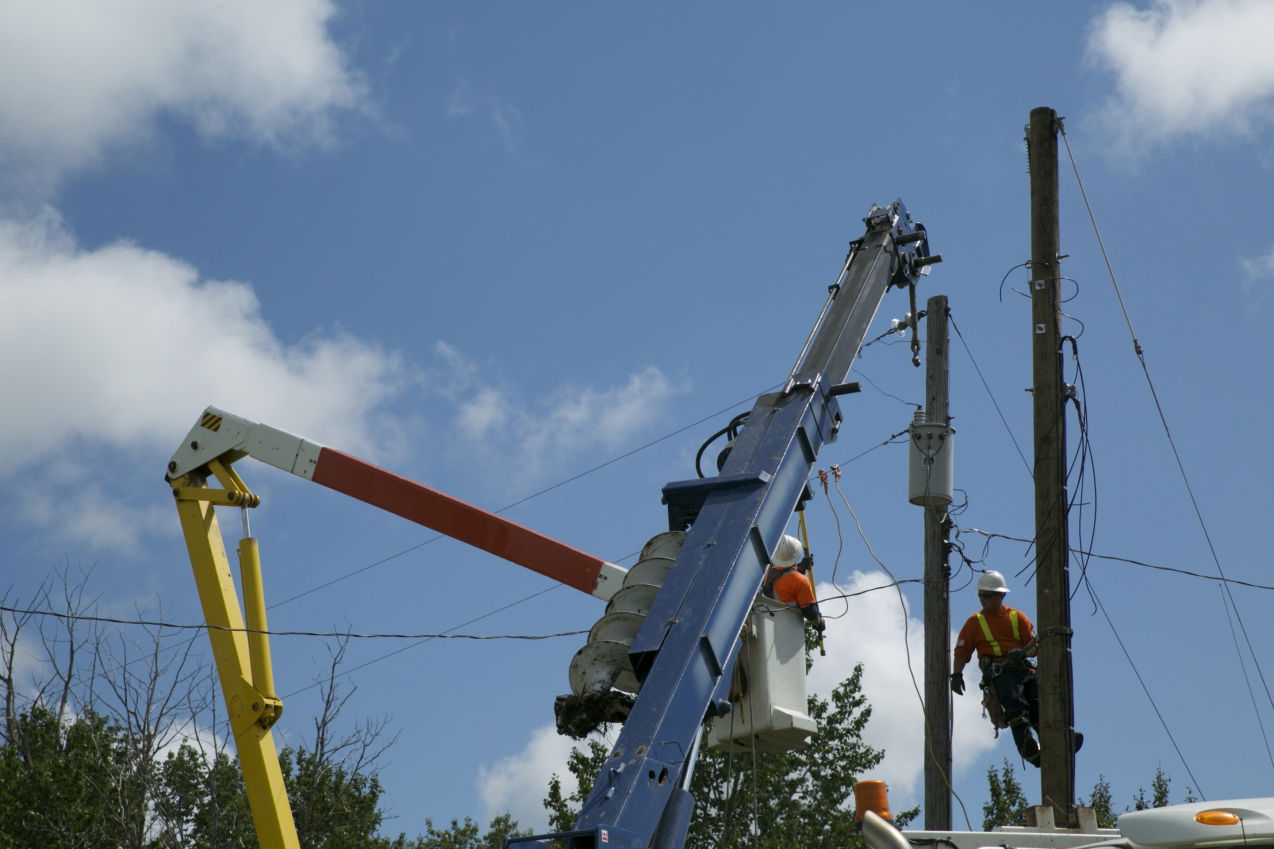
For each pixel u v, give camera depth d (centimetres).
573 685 816
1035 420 1193
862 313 1070
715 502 864
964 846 671
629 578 844
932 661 1209
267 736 1093
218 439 1159
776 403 957
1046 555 1137
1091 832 740
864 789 670
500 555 1091
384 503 1117
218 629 1113
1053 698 1087
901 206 1208
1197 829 522
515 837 671
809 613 972
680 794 712
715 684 760
